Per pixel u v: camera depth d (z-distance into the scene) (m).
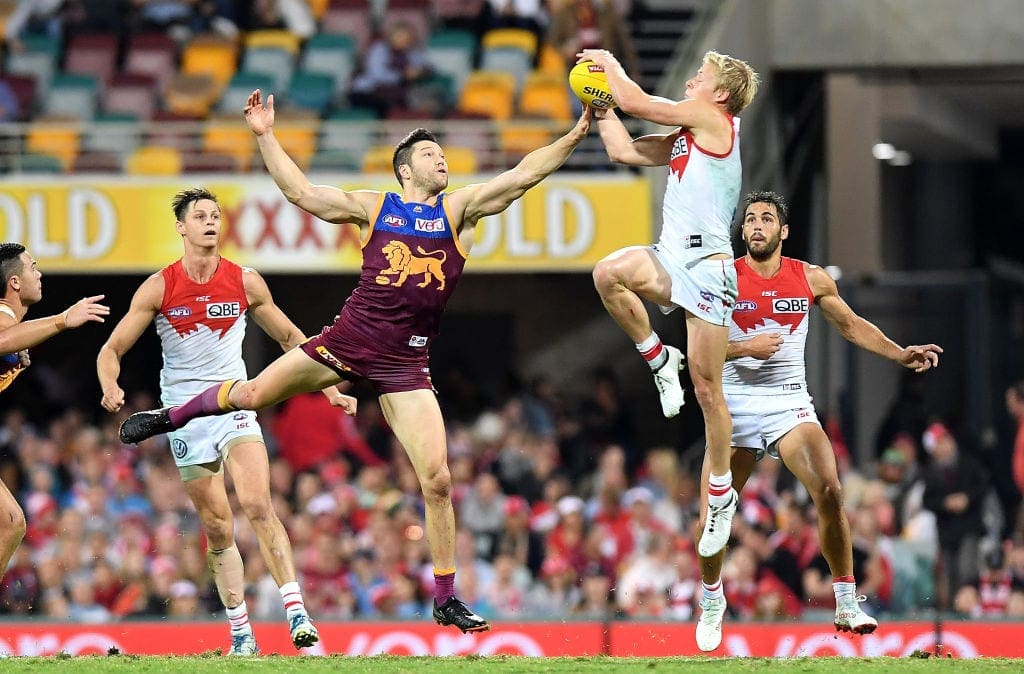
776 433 23.31
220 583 25.08
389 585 36.88
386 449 44.97
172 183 44.19
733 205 20.59
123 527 39.06
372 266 20.69
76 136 48.59
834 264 52.91
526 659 21.86
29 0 54.72
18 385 52.88
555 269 44.19
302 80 51.03
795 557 35.72
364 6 55.22
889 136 58.69
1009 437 48.66
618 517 38.56
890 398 49.97
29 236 44.06
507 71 52.41
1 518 22.92
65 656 22.86
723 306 20.47
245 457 23.73
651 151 21.38
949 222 68.00
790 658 22.30
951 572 38.41
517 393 49.56
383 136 48.25
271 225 44.06
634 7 55.69
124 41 54.34
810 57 52.53
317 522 37.59
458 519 39.56
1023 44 51.88
